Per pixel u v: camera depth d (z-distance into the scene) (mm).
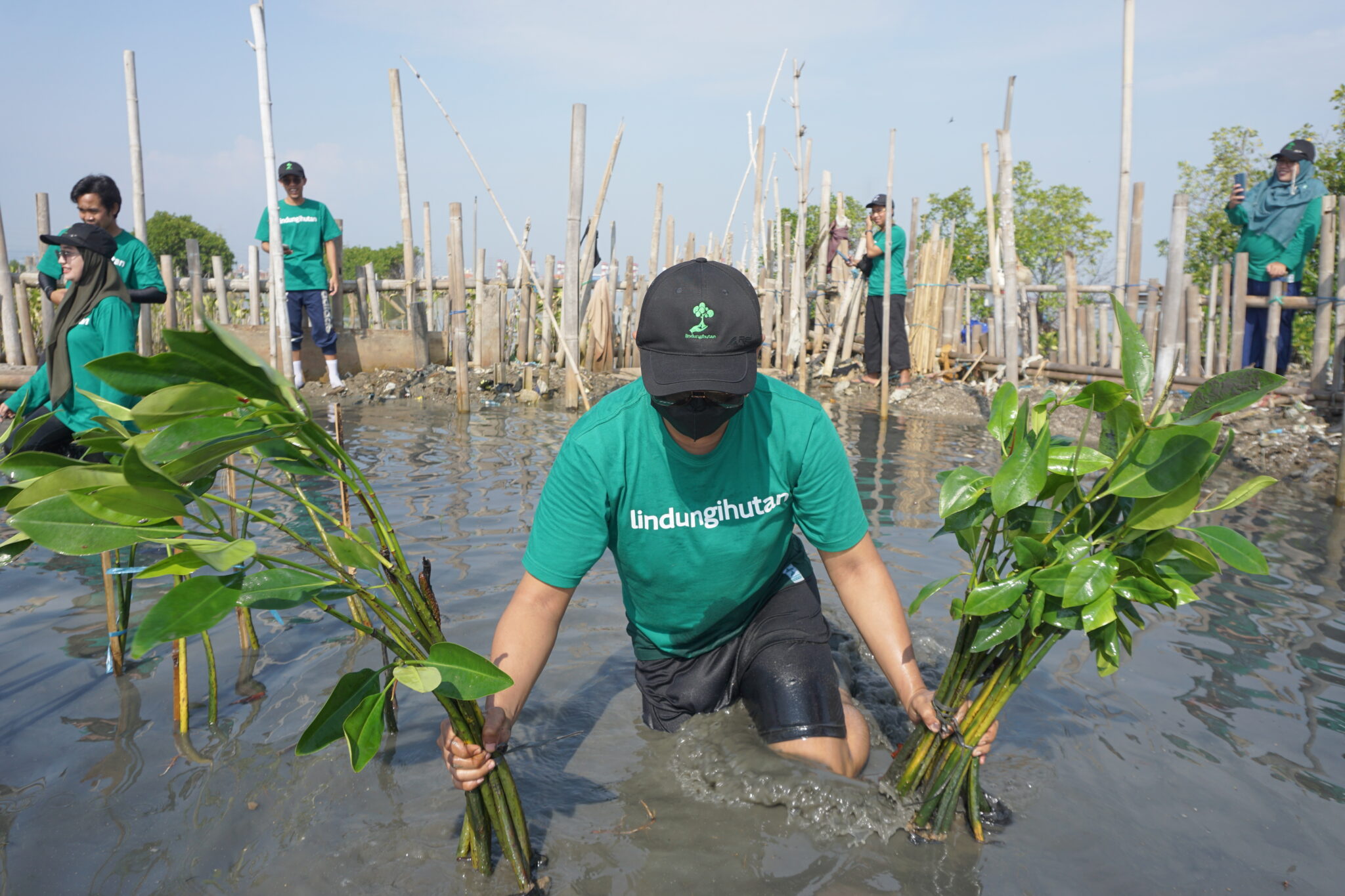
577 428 2328
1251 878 2105
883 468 6691
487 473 6277
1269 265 8266
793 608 2756
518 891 2090
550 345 11406
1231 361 8586
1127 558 2082
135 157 7027
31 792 2412
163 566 1701
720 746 2639
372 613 3625
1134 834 2275
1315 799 2412
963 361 11992
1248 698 3002
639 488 2342
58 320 4453
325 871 2139
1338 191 13359
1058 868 2152
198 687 3041
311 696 2965
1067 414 8797
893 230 11023
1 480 4930
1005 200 9156
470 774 2008
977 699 2213
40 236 6391
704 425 2115
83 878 2084
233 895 2049
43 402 4707
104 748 2645
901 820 2314
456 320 9453
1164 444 1917
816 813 2346
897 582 4109
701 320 2000
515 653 2252
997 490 2057
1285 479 6453
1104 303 10492
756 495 2402
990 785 2492
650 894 2086
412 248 11203
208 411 1703
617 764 2662
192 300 10438
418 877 2127
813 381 11945
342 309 11242
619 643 3521
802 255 11008
